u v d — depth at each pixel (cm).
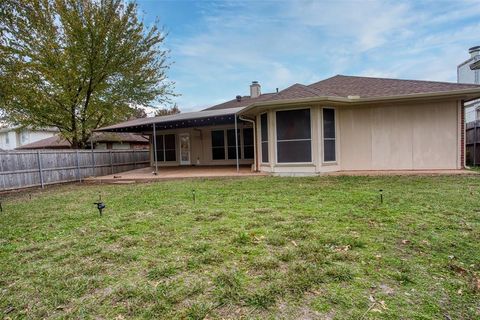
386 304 206
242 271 266
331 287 232
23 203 714
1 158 984
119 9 1377
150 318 202
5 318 211
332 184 736
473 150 1186
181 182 955
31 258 326
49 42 1282
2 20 843
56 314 213
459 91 822
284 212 475
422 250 297
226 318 198
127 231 409
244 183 834
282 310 205
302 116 929
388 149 956
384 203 503
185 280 255
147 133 1689
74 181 1244
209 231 388
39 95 1188
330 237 342
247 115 1112
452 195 547
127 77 1494
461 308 199
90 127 1559
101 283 257
